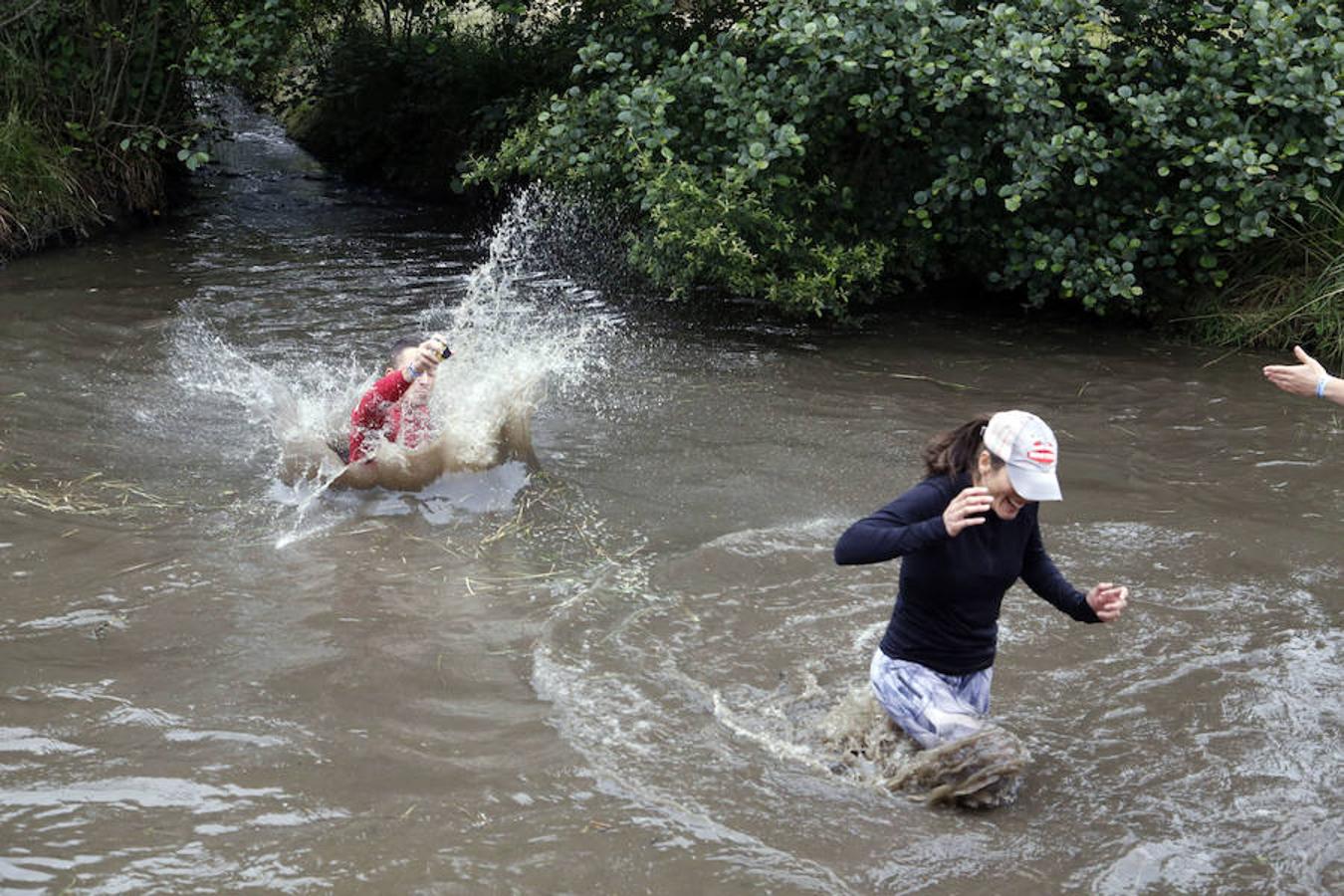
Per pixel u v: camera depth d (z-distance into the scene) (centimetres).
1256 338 998
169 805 441
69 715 493
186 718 495
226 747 477
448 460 720
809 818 446
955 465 446
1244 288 1030
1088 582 621
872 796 460
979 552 445
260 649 549
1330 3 949
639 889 406
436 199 1531
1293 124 927
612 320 1062
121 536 653
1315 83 917
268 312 1062
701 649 561
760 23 966
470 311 1073
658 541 669
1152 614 591
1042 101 918
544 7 1355
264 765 466
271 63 1326
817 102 955
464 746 484
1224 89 931
